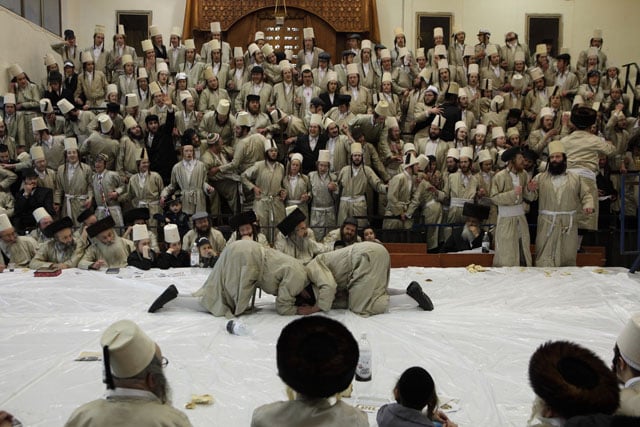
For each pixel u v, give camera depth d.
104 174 11.38
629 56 17.16
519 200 9.31
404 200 10.92
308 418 2.41
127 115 12.49
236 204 12.09
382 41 17.08
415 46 17.11
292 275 6.57
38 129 12.02
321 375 2.32
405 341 5.70
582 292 7.64
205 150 11.86
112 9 16.77
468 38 17.20
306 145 11.78
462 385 4.68
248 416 4.13
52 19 15.97
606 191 11.53
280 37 16.28
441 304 7.16
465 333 5.96
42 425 3.99
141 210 10.15
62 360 5.15
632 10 17.08
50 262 9.20
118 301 7.22
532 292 7.68
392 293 7.21
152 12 16.81
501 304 7.16
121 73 14.53
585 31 17.17
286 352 2.39
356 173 11.05
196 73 13.92
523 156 9.36
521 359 5.27
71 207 11.57
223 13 16.16
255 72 13.10
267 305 7.14
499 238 9.49
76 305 7.04
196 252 9.12
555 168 9.22
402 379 3.23
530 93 13.95
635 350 2.98
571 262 9.47
